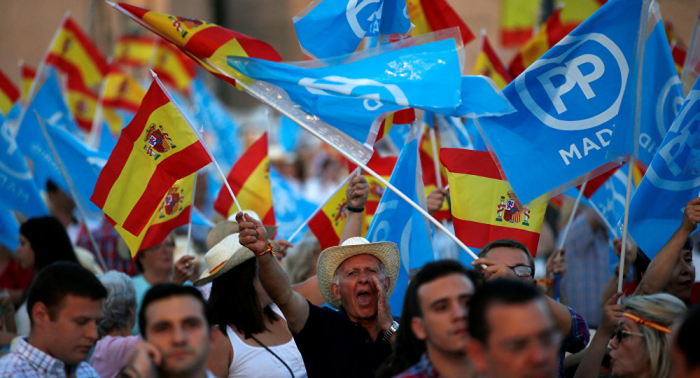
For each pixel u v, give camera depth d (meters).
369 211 19.70
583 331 12.49
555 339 7.64
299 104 14.34
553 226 27.55
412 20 19.30
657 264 12.74
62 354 9.71
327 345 12.50
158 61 39.66
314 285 15.28
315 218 18.72
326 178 46.94
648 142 15.27
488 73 20.27
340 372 12.36
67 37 30.61
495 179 14.84
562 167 13.85
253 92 14.35
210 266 12.51
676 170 13.85
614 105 13.70
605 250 20.69
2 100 27.38
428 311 9.09
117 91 34.00
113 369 13.07
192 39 14.18
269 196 20.81
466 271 9.52
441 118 18.69
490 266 11.66
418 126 18.00
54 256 17.42
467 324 8.10
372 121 14.23
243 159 21.05
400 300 15.92
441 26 19.25
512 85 14.14
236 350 11.84
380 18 16.05
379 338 12.74
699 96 13.65
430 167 19.72
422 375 9.23
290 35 78.81
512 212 14.73
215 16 78.75
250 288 12.24
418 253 16.25
